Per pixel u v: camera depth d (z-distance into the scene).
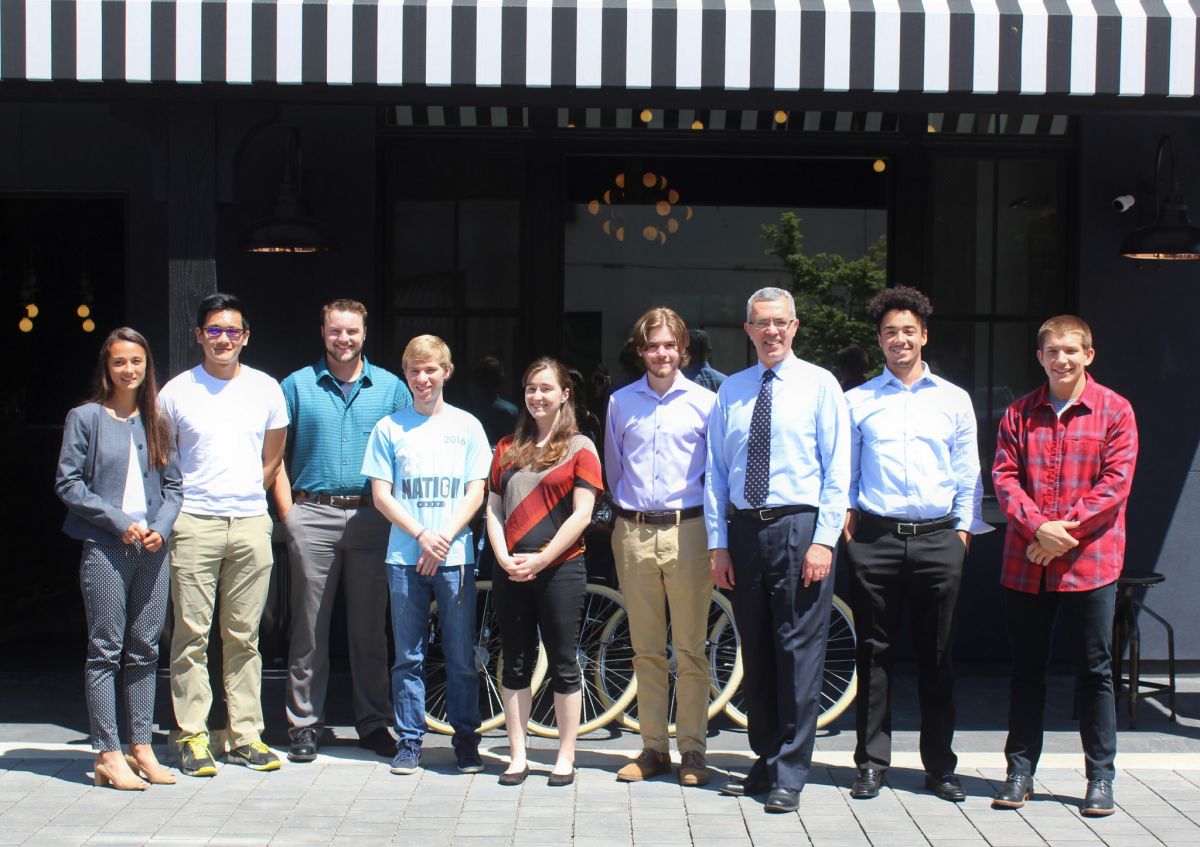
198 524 5.08
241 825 4.48
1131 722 5.91
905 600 5.01
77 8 5.04
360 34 5.07
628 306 6.97
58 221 7.89
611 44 5.08
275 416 5.29
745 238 6.99
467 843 4.33
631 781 5.06
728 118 6.88
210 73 5.07
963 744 5.66
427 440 5.16
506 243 6.93
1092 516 4.65
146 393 4.95
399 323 6.95
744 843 4.34
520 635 5.02
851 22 5.09
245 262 6.80
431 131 6.85
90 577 4.87
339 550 5.36
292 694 5.31
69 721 5.96
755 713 4.88
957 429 4.86
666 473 5.03
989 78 5.11
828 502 4.75
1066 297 6.93
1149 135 6.80
